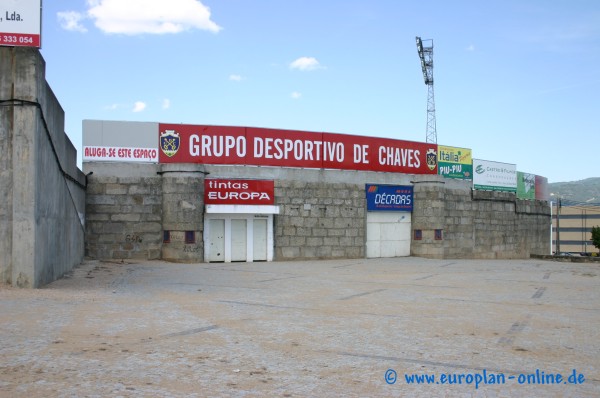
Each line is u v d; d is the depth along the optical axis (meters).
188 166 21.98
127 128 22.30
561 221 117.31
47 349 6.45
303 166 24.80
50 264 13.19
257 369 5.90
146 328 7.91
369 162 26.64
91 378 5.36
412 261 25.08
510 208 33.75
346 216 25.73
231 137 23.59
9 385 5.05
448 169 29.91
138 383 5.25
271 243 23.91
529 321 9.30
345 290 13.40
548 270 21.28
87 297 10.85
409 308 10.52
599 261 30.67
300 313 9.68
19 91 11.44
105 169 21.97
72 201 17.00
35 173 11.52
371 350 6.93
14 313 8.66
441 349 7.06
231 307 10.20
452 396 5.18
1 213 11.45
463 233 30.22
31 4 11.54
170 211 21.92
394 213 27.50
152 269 18.58
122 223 21.98
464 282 15.85
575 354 6.93
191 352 6.55
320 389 5.27
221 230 23.23
